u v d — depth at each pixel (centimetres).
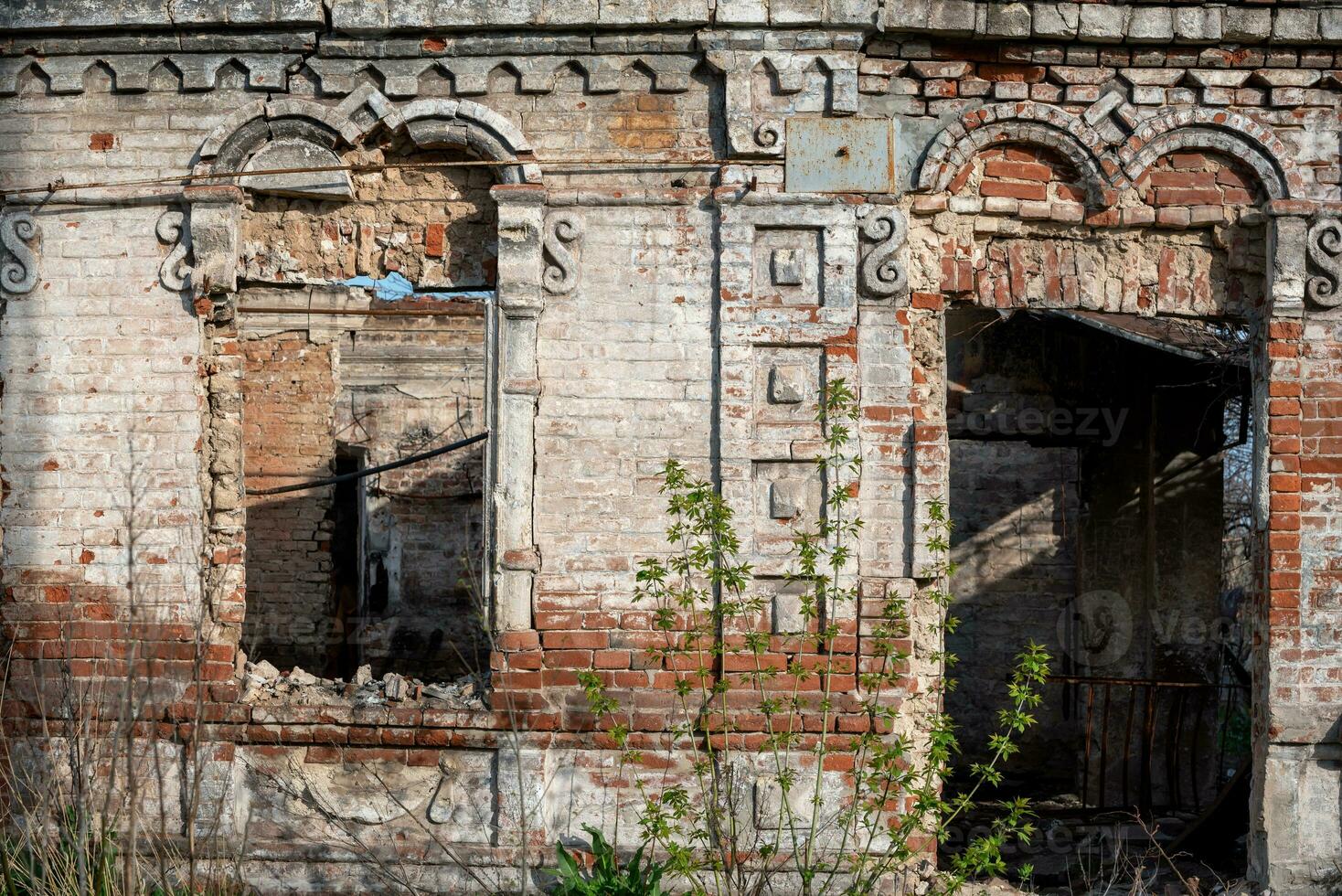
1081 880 762
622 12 684
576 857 666
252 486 1308
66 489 702
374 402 1454
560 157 696
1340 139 698
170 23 693
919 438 681
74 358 705
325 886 676
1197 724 1018
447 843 682
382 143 705
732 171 687
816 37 686
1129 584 1058
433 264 709
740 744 673
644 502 686
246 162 701
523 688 680
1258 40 693
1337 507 688
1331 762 682
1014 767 1196
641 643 680
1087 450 1074
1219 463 1038
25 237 705
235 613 700
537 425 688
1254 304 707
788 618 675
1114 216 696
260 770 689
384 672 1436
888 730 668
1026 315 1073
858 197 686
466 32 694
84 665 693
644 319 691
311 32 695
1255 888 684
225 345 708
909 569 680
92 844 589
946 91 696
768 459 683
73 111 708
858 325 688
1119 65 700
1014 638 1219
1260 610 698
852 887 601
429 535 1460
